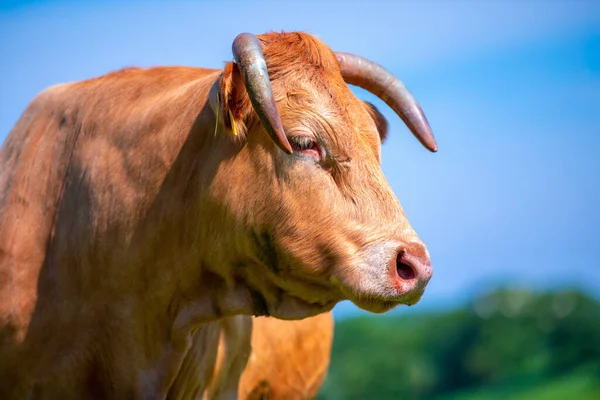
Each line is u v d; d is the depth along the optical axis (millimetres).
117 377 8891
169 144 8609
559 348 47875
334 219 8102
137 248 8656
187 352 9109
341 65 9336
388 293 7887
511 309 50156
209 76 8852
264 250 8344
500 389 46000
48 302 8906
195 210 8523
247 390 10992
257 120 8258
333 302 8617
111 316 8805
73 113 9266
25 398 8961
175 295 8773
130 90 9148
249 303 8695
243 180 8289
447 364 49969
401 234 8039
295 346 11719
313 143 8164
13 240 9023
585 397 40188
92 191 8812
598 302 49656
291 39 8578
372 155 8289
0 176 9414
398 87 9375
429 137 9242
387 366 48031
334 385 46812
